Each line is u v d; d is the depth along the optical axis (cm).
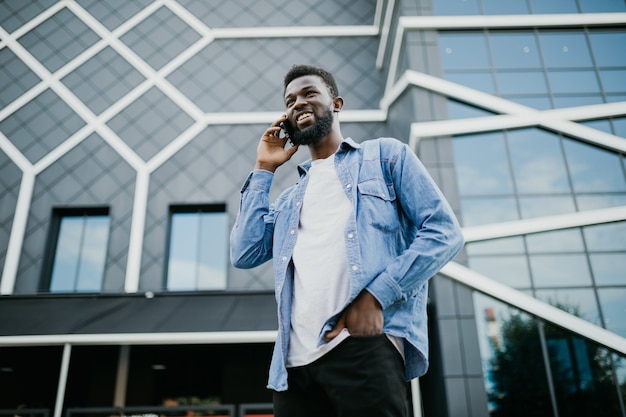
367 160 165
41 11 1584
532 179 1060
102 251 1268
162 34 1553
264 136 195
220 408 988
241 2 1617
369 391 127
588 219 995
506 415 859
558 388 873
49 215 1271
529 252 990
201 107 1430
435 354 948
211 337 867
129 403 1091
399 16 1258
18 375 1118
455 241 138
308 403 144
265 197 186
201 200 1295
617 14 1210
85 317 936
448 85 1141
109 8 1599
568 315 920
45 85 1450
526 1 1259
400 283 130
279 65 1505
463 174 1066
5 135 1373
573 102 1148
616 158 1069
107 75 1476
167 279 1233
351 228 148
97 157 1345
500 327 927
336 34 1553
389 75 1379
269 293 995
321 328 135
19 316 944
